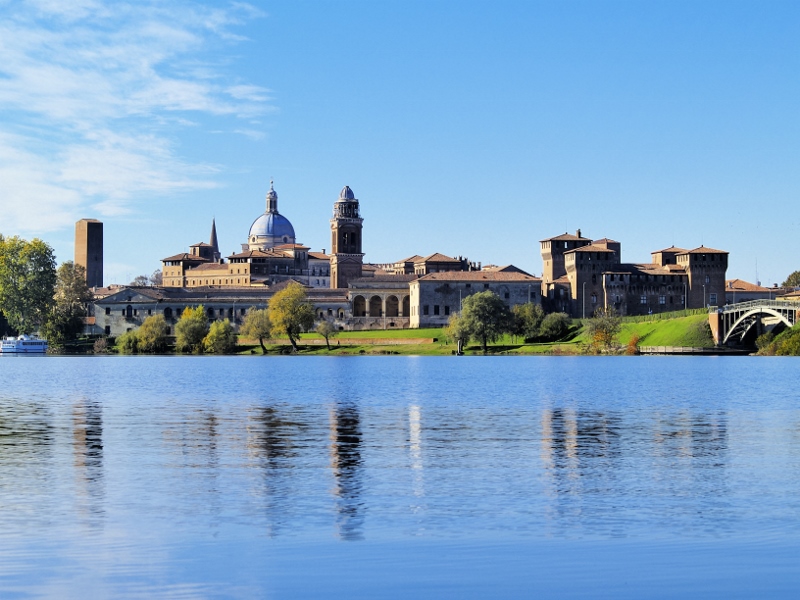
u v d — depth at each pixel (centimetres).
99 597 3747
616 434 8150
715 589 3844
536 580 3934
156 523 4775
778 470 6247
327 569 4066
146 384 15138
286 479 5903
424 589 3834
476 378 16500
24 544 4409
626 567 4094
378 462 6556
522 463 6531
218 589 3831
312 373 18450
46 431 8356
